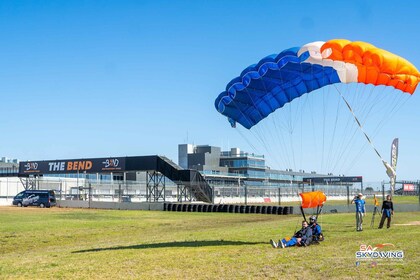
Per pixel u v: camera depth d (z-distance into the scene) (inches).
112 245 757.3
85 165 2421.3
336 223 1143.6
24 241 868.0
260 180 4552.2
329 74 753.0
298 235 690.2
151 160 2279.8
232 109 820.0
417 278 443.8
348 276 458.6
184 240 789.9
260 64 732.7
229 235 859.4
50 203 2190.0
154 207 2014.0
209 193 2247.8
